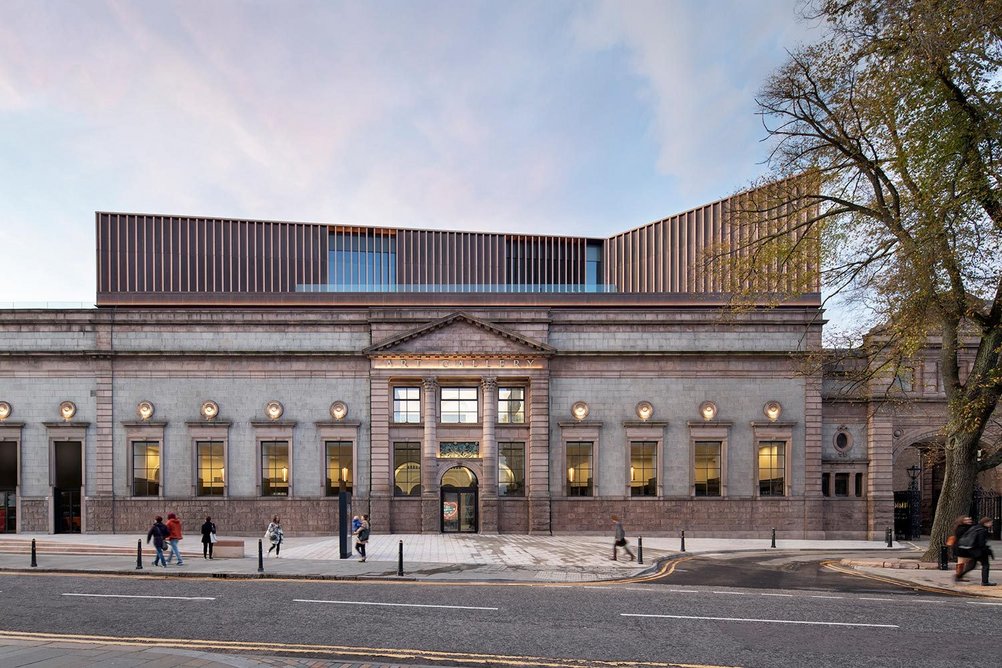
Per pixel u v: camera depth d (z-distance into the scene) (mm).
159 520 19656
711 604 13586
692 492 32094
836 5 16766
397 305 37844
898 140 17562
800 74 19812
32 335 32094
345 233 46438
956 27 14422
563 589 15531
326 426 32125
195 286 42875
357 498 31922
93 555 23141
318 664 8914
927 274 16047
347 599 14070
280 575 17375
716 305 37000
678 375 32781
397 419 32719
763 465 32562
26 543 26109
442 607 13156
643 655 9703
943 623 11836
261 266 44062
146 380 32156
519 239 50000
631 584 16578
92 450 31766
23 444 31688
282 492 32062
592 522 31984
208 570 18250
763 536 32031
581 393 32750
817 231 21219
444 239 48344
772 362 32781
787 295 22078
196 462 31844
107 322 32219
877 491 32688
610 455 32438
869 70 17469
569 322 33062
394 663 9148
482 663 9273
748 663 9336
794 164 20812
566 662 9352
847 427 33531
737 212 22656
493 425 32312
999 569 18922
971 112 15516
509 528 32125
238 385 32312
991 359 17969
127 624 11680
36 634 10953
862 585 16531
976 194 15914
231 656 9070
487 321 32375
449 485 32594
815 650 10000
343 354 32344
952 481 19422
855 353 23578
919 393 32875
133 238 42344
